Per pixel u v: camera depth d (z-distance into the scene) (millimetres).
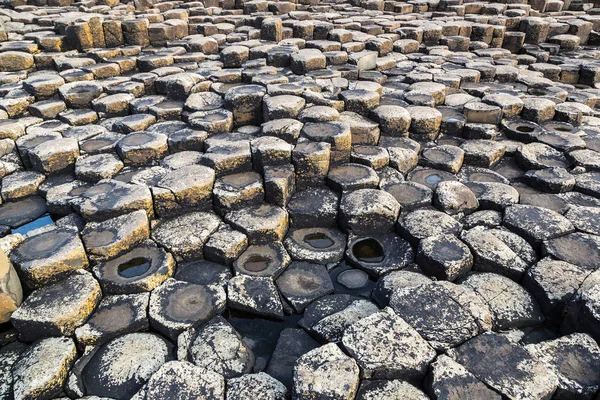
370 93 6477
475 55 9984
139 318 3596
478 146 5918
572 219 4496
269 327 3723
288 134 5441
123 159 5426
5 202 5129
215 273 4199
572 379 2979
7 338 3523
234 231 4488
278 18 10461
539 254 4199
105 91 7086
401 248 4426
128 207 4426
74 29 8555
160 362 3326
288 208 4820
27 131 6078
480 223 4562
